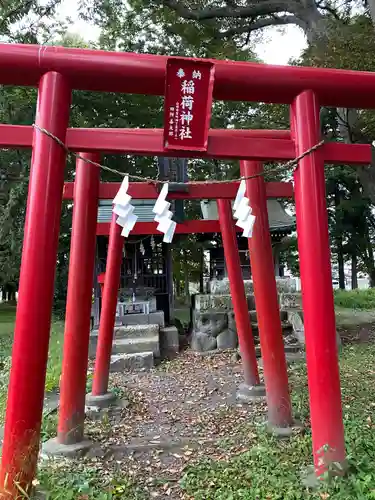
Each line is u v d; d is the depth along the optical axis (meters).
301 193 3.71
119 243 6.72
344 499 3.03
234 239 7.16
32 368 3.11
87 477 3.86
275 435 4.73
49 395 6.80
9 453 3.04
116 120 12.09
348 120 10.02
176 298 24.09
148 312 10.95
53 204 3.29
